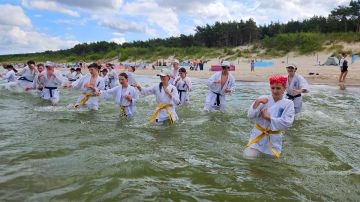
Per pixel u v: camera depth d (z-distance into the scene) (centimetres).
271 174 460
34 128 713
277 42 5134
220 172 464
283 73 2858
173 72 1148
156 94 791
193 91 1588
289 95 894
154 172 460
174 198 382
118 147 578
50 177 437
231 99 1261
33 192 392
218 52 5906
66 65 6569
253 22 7269
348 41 4462
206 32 7550
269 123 532
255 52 5275
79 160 504
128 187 408
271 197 388
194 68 3925
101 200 373
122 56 7075
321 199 385
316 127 760
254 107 524
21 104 1052
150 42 8525
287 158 529
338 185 425
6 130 694
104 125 752
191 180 435
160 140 630
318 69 2823
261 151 534
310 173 466
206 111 941
